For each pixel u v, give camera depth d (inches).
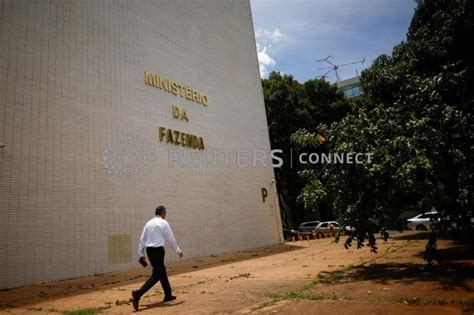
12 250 315.3
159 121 516.1
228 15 786.2
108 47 454.9
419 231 802.2
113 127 438.3
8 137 329.7
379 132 250.4
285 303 180.9
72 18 413.1
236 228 637.9
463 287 189.2
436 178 230.1
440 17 407.8
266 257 464.4
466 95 317.1
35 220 336.8
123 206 427.8
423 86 255.0
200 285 263.9
